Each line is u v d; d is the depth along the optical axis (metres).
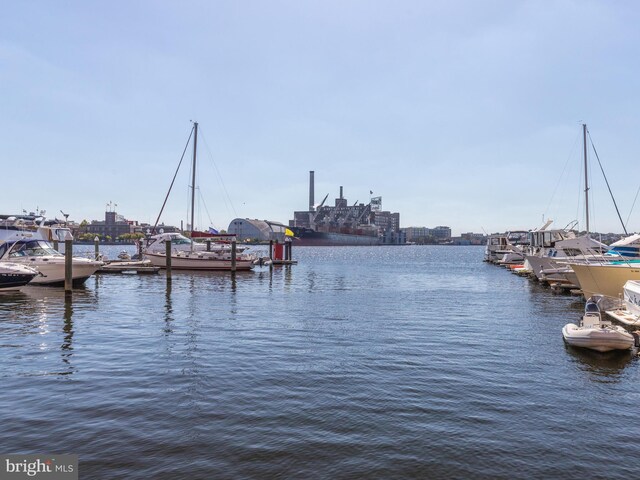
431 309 27.75
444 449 9.04
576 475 8.15
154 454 8.73
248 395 11.92
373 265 87.12
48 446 9.05
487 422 10.34
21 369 14.10
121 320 22.70
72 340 18.14
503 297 34.34
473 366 14.80
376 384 12.89
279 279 48.75
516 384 13.02
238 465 8.36
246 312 25.69
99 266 38.16
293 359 15.48
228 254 58.59
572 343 17.11
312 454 8.78
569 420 10.52
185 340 18.25
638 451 9.06
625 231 48.28
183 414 10.62
